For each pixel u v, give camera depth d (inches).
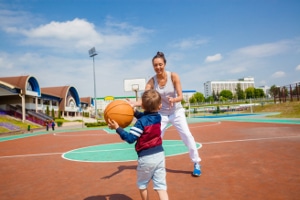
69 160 292.4
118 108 117.1
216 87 6722.4
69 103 2298.2
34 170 248.7
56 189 175.6
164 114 190.4
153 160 107.3
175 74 184.1
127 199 145.8
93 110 3243.1
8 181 209.2
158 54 172.2
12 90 1412.4
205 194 145.3
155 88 186.9
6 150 458.0
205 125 821.2
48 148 445.1
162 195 109.7
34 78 1569.9
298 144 306.7
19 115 1453.0
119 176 199.3
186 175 189.3
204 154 277.6
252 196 137.9
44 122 1512.1
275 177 171.3
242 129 575.8
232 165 214.2
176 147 347.6
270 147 295.7
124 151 341.7
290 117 890.1
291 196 135.2
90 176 206.1
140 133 105.9
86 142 517.0
